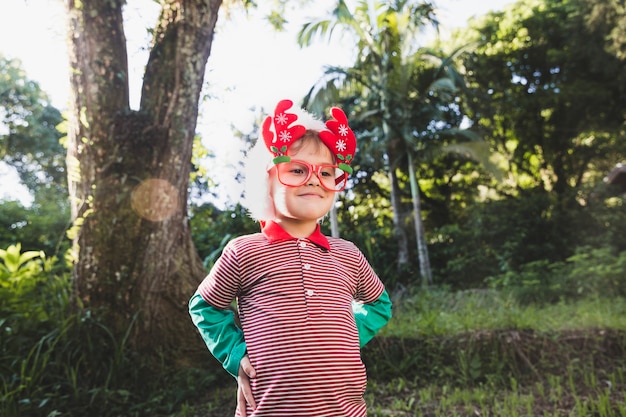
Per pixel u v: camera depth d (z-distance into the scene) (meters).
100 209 4.79
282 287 1.58
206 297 1.66
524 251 12.10
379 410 3.96
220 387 4.72
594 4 13.87
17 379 3.89
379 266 12.06
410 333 5.47
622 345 5.29
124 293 4.70
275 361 1.50
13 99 19.11
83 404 3.98
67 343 4.26
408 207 15.91
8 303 4.64
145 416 4.03
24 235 12.02
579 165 16.64
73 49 4.98
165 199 4.90
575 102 15.77
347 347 1.57
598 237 11.88
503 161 17.62
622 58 14.00
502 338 5.17
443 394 4.53
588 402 4.05
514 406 3.99
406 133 11.55
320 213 1.67
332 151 1.73
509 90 16.73
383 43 11.23
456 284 12.02
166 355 4.73
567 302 8.71
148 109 5.00
